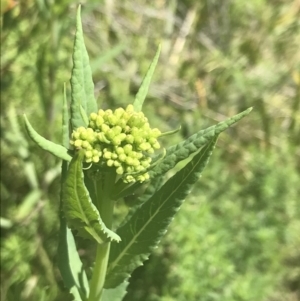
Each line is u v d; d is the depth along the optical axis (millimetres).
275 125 463
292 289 417
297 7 444
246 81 451
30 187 358
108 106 411
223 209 367
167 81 469
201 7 482
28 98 367
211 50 469
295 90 475
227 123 141
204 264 315
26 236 339
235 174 427
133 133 144
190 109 458
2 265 326
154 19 488
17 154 346
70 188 134
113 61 449
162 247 324
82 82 155
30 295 305
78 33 152
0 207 354
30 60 345
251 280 349
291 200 385
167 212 160
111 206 153
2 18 291
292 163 423
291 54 477
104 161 144
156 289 323
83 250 334
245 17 482
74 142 137
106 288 174
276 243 380
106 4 441
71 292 174
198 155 150
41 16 306
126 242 169
